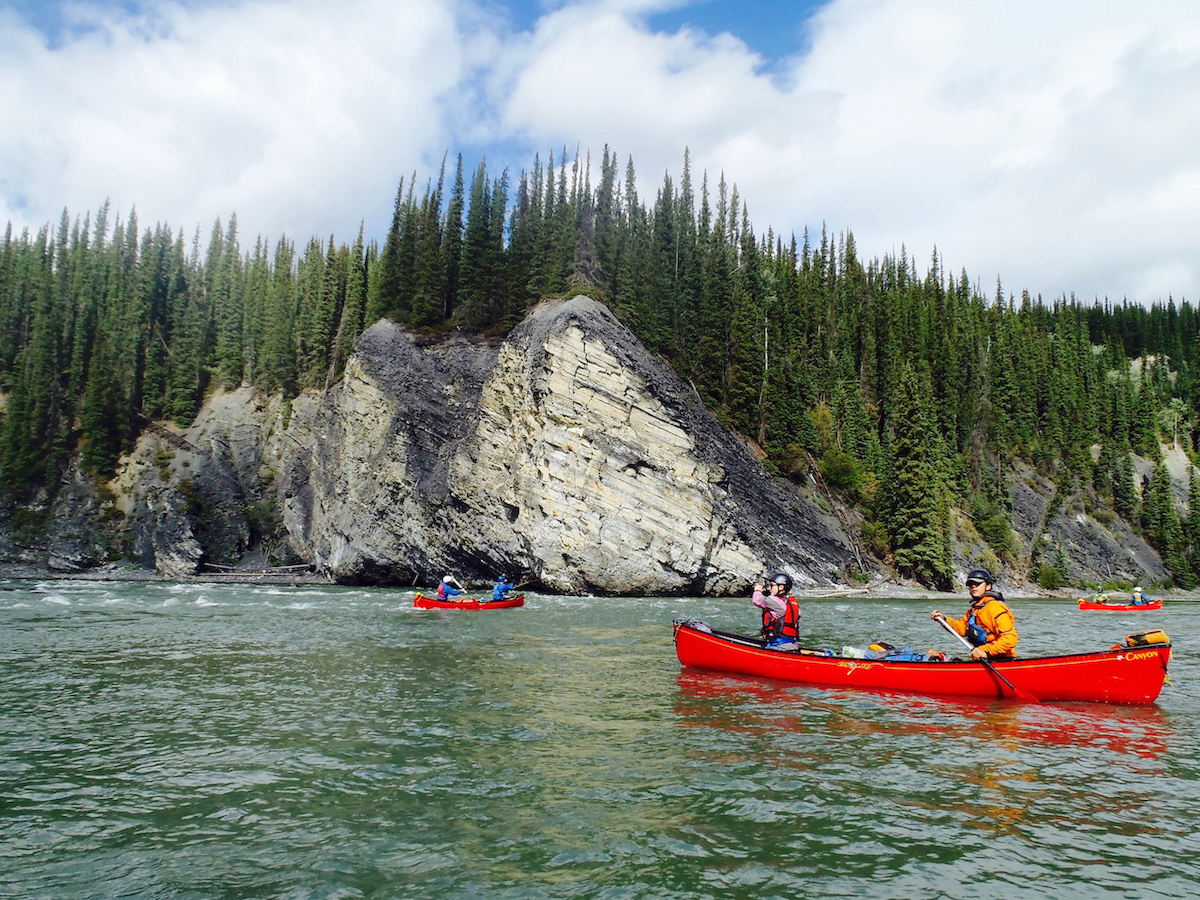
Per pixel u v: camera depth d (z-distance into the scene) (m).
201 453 82.00
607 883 6.75
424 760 10.48
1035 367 103.00
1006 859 7.25
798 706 13.91
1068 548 77.44
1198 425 111.94
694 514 50.12
